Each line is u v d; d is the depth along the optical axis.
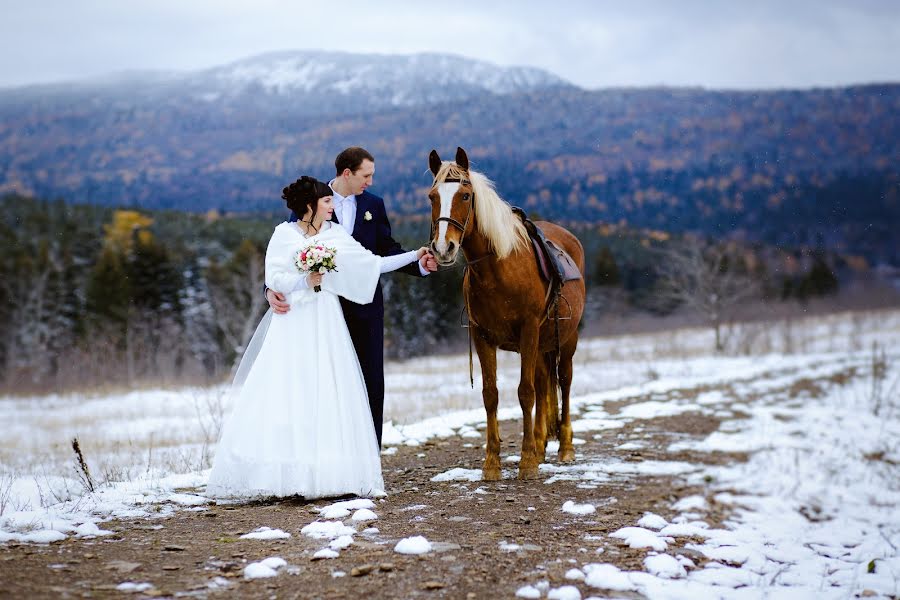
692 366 24.42
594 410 12.31
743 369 22.31
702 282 34.31
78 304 48.88
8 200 75.69
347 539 4.68
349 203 6.63
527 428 6.91
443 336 54.22
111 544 4.67
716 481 7.91
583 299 8.20
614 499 6.41
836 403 15.08
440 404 13.86
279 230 6.15
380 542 4.74
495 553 4.59
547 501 6.09
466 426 10.12
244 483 5.79
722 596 4.20
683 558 4.87
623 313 60.38
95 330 45.06
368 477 5.96
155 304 47.75
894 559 5.58
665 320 57.84
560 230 8.62
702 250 35.50
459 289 53.97
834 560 5.57
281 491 5.75
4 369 42.62
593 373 21.56
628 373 21.56
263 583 3.98
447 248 6.08
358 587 3.94
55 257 59.62
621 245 63.44
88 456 10.17
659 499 6.70
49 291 48.00
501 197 6.77
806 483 8.30
